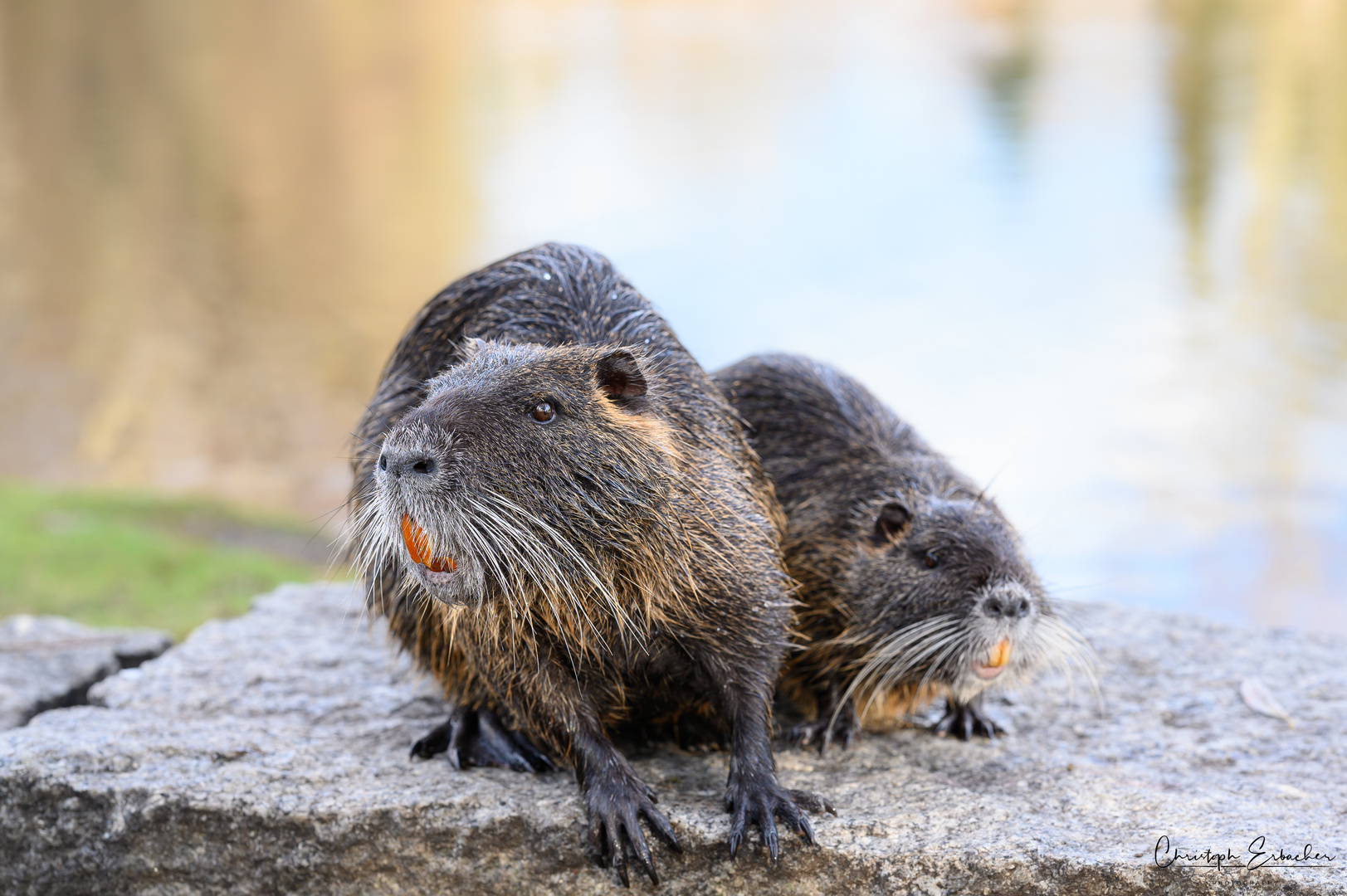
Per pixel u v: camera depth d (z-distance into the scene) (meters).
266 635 5.21
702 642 3.53
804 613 4.39
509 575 3.21
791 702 4.59
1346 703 4.49
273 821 3.64
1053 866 3.37
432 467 3.05
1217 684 4.68
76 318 20.52
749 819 3.43
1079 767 3.98
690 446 3.61
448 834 3.60
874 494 4.46
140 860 3.72
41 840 3.76
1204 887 3.33
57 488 11.93
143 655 5.67
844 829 3.50
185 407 16.59
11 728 4.87
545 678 3.46
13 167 32.97
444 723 4.13
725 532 3.52
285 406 16.67
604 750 3.51
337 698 4.55
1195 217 27.19
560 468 3.16
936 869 3.40
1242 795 3.80
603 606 3.35
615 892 3.54
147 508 11.45
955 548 4.21
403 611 3.98
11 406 16.47
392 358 4.40
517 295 4.05
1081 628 5.23
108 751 3.87
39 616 8.01
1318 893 3.27
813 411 4.74
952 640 4.12
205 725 4.23
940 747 4.18
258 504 13.03
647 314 3.97
